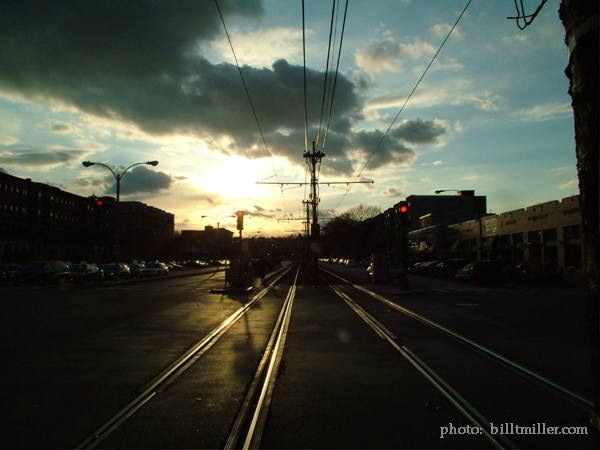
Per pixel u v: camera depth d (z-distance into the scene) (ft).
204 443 17.57
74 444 17.46
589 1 12.17
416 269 193.57
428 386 25.34
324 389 24.77
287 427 19.11
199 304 73.31
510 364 30.48
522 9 21.31
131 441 17.74
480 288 111.75
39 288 115.55
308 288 112.16
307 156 128.36
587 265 12.46
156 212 446.60
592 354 12.46
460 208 295.28
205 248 517.14
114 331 45.44
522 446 17.24
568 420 19.89
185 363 31.30
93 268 141.38
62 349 36.22
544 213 139.44
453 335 42.68
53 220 293.43
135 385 25.81
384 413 20.79
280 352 34.71
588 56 12.17
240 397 23.58
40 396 23.68
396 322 52.11
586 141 12.24
